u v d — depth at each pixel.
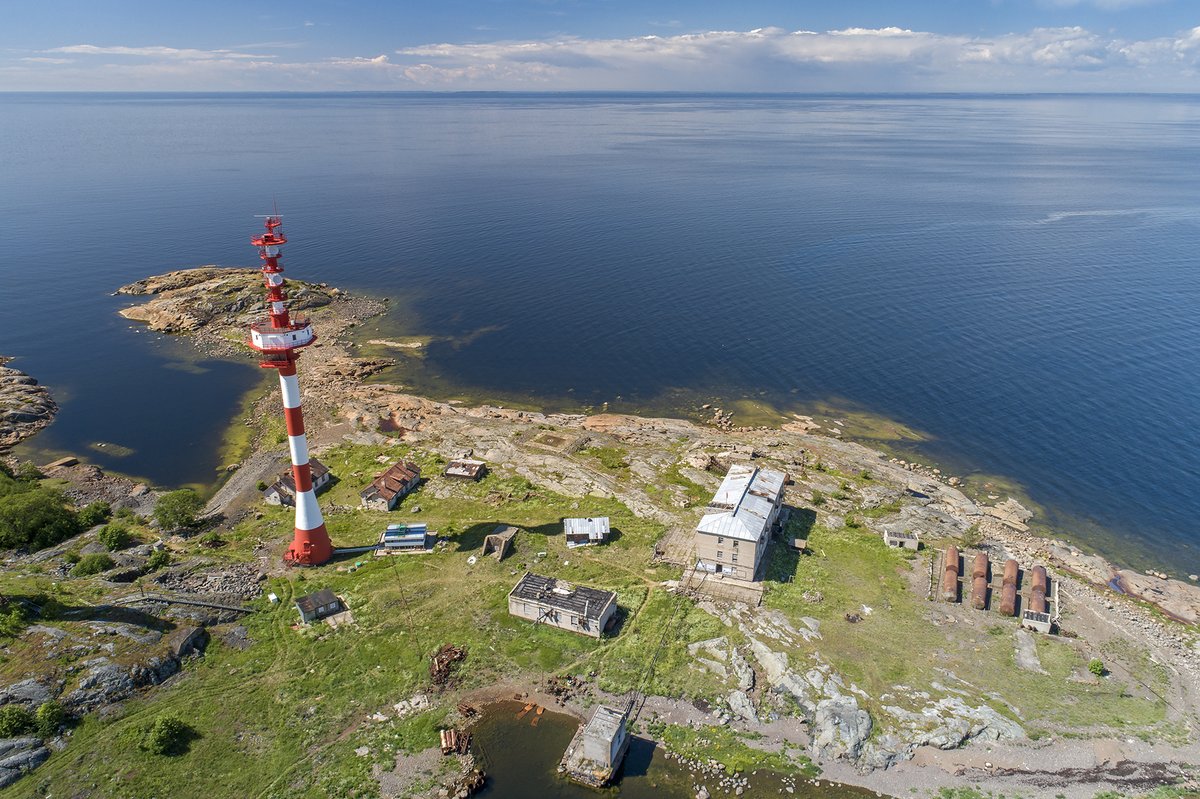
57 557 81.94
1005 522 98.94
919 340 160.62
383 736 61.22
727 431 126.00
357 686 66.31
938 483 108.62
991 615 76.69
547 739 61.38
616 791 56.81
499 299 196.12
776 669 67.75
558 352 163.00
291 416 78.69
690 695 65.62
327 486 103.44
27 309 189.62
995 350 153.62
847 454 115.56
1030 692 66.12
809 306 183.25
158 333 176.25
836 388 142.00
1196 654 72.50
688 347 163.12
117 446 123.06
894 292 190.38
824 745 60.47
